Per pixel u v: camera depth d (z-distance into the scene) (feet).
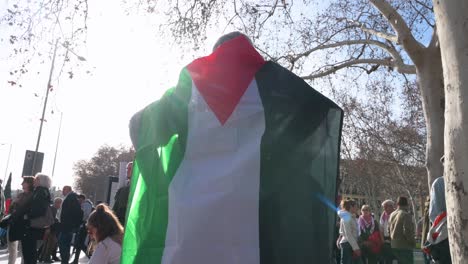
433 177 33.19
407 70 44.55
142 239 6.86
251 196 6.39
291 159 6.57
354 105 88.12
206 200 6.41
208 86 7.00
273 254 6.23
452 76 9.44
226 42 7.34
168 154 6.97
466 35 9.26
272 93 6.84
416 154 108.37
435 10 10.08
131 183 7.52
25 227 28.63
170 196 6.67
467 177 9.07
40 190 29.27
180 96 7.21
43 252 45.39
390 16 35.24
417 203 142.31
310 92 6.81
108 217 16.74
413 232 32.24
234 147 6.65
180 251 6.30
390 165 118.83
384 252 33.14
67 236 37.60
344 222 32.86
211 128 6.77
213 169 6.58
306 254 6.26
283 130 6.66
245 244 6.25
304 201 6.46
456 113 9.29
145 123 7.66
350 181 144.66
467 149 9.06
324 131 6.70
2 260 44.09
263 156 6.53
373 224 34.40
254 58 7.18
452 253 9.52
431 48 34.47
